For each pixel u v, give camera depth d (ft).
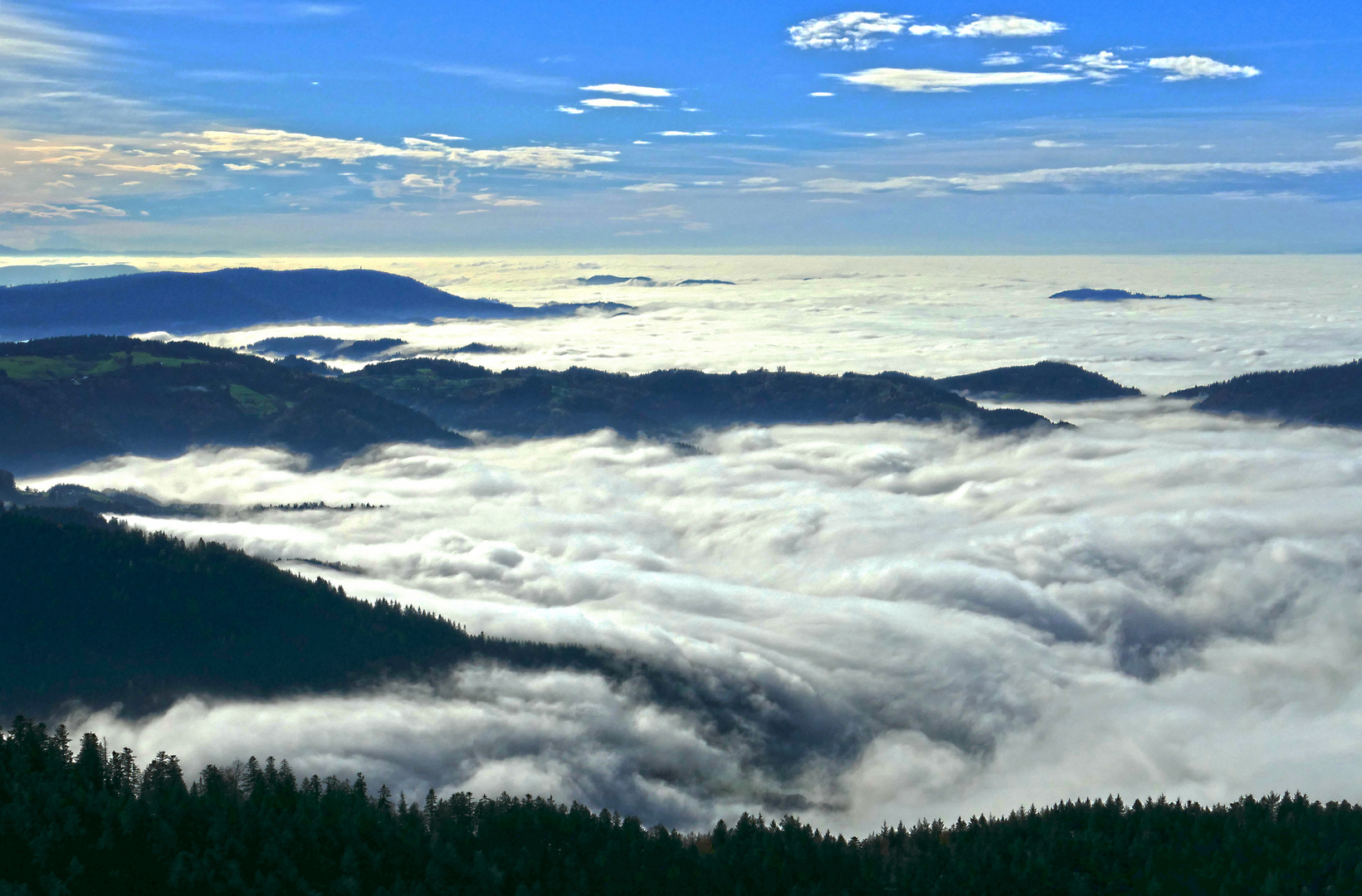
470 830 444.14
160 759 431.84
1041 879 431.02
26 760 415.85
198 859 372.58
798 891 414.41
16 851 355.36
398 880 385.50
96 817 384.06
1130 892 423.64
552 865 422.82
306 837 405.18
